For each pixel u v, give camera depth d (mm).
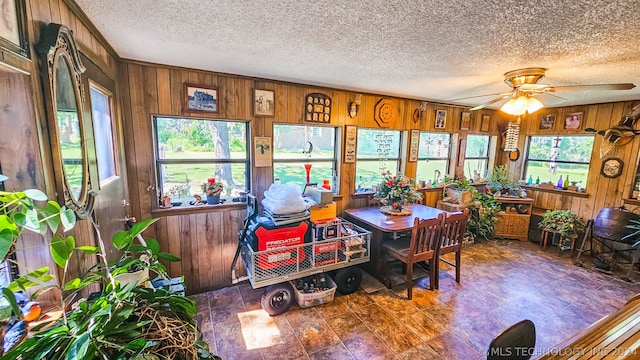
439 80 2762
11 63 831
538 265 3521
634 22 1409
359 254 2834
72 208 1121
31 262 1011
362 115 3496
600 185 3945
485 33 1601
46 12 1063
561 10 1306
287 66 2373
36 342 697
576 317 2459
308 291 2615
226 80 2656
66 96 1153
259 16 1448
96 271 1054
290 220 2455
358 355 2000
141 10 1394
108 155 1968
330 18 1455
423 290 2891
